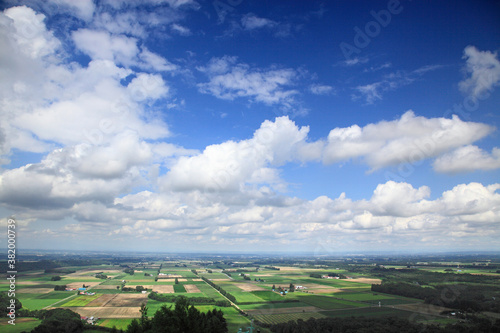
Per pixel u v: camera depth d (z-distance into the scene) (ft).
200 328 182.70
